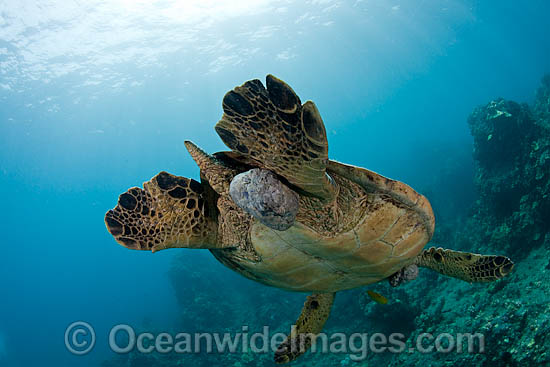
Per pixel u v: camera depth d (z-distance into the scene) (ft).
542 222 36.04
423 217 10.73
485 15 198.59
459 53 260.21
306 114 6.05
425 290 45.93
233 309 72.28
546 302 25.59
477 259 14.46
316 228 10.09
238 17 125.39
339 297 54.54
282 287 14.17
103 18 109.91
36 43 110.73
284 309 61.11
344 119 337.72
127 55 127.75
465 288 38.29
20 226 251.19
